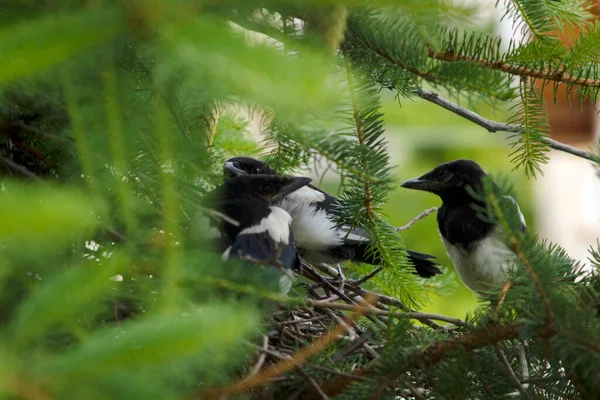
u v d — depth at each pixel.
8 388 1.44
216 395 2.62
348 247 7.34
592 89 4.42
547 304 3.57
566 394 4.12
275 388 4.14
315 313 5.82
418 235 13.83
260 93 1.53
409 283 5.65
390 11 2.20
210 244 3.43
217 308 1.55
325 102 1.53
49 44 1.50
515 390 4.29
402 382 4.16
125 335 1.53
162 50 1.65
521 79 4.22
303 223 7.16
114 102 2.19
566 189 14.31
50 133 3.31
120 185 2.35
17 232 1.36
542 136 4.54
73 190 1.53
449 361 3.98
